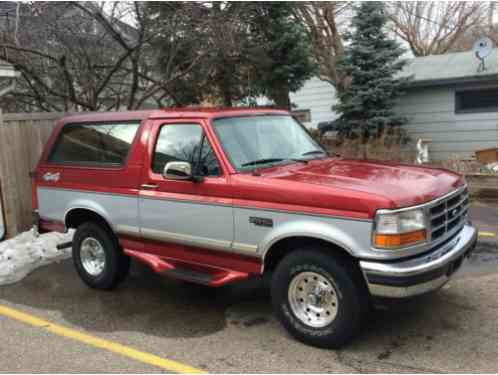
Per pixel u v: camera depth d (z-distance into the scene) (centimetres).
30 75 1030
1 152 781
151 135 526
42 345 456
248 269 462
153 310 531
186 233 494
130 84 1184
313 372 391
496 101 1430
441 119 1517
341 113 1586
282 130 544
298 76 1384
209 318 505
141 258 541
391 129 1462
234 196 455
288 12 1344
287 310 440
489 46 1410
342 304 407
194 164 486
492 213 903
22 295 586
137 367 411
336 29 1830
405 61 1493
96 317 517
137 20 1027
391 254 383
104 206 563
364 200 388
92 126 590
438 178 454
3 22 1007
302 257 423
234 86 1329
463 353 409
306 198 414
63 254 738
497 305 496
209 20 1019
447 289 542
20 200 819
